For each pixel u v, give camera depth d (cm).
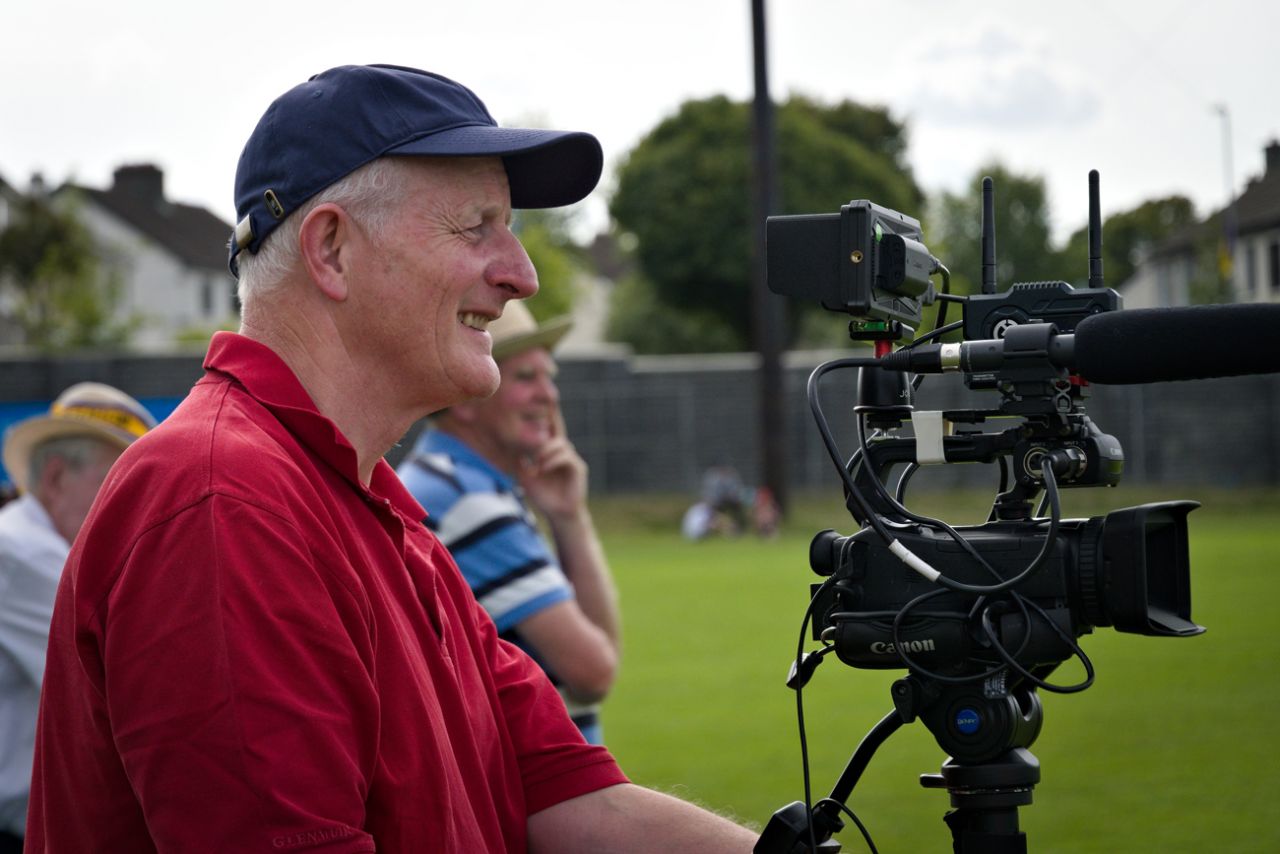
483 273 193
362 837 164
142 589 163
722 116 4116
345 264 188
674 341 4878
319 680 164
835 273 197
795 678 198
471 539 337
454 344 192
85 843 176
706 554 2147
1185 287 4781
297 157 189
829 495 2842
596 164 208
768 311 2525
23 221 4328
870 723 828
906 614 189
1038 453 194
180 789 159
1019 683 199
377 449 196
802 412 2903
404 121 188
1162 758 701
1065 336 189
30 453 372
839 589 194
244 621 161
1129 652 1057
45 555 342
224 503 165
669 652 1145
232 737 159
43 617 337
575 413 2962
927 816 603
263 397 182
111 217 6225
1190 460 2750
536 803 221
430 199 190
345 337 191
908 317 207
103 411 369
